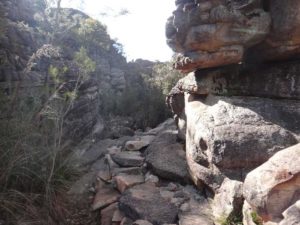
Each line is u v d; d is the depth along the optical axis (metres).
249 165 2.93
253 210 2.33
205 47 3.15
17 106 3.84
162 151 4.39
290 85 3.22
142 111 8.44
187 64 3.37
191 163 3.54
